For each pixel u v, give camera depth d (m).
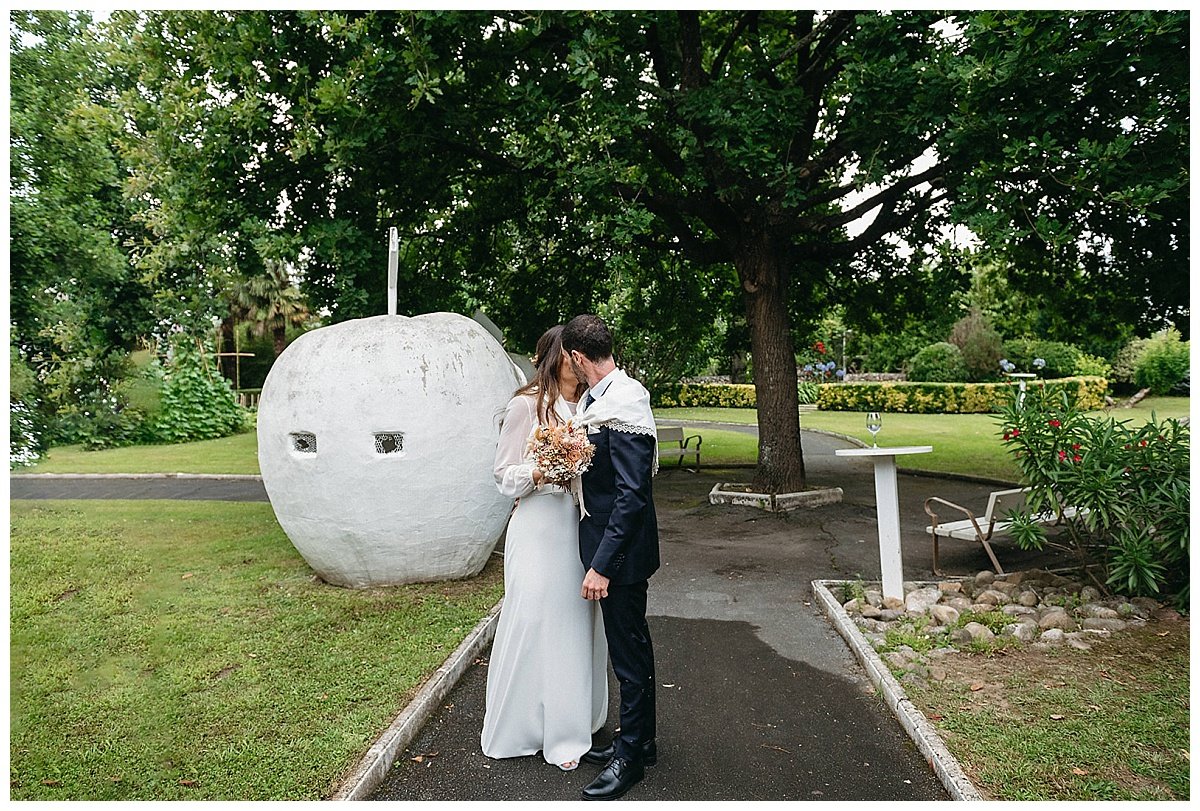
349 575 6.22
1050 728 3.74
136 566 7.20
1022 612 5.34
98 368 18.30
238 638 5.12
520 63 9.76
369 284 9.40
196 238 9.78
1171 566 5.57
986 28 7.12
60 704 4.15
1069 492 5.51
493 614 5.45
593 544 3.31
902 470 13.65
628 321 14.95
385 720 3.86
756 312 10.86
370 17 7.83
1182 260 10.07
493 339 6.78
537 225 12.46
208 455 16.77
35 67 14.47
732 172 9.46
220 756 3.53
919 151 9.35
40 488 12.59
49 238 14.58
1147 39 7.02
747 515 9.80
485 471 6.13
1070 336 13.40
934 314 14.19
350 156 8.16
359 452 5.80
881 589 6.16
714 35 12.03
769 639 5.23
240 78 8.63
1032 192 8.63
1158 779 3.28
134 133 9.46
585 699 3.54
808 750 3.68
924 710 3.95
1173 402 29.00
